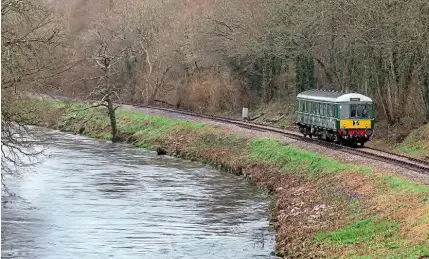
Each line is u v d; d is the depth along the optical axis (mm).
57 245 28016
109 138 70312
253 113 76500
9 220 32312
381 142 51812
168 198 38875
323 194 34500
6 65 31656
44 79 35312
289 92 75562
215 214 34781
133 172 48406
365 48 55562
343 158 40500
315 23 61188
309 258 24797
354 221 27953
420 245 22078
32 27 34375
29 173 46188
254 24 72688
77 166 50562
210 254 27062
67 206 35906
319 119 50812
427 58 50188
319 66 72000
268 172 44812
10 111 33719
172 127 66188
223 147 55125
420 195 27734
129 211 35062
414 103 53406
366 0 52844
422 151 45250
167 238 29609
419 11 48250
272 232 30984
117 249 27625
